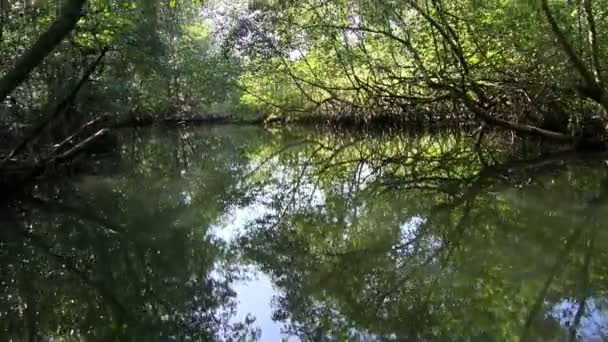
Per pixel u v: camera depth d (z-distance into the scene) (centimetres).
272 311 488
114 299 529
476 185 965
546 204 773
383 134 2194
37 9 1036
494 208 779
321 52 1602
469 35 1216
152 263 638
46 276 594
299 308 488
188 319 477
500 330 416
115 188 1057
